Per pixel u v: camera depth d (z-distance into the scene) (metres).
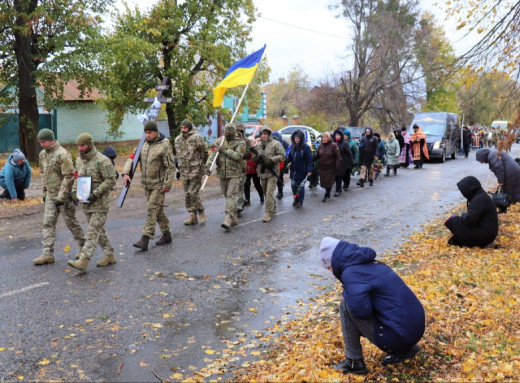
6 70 21.17
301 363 4.12
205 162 10.16
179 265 7.39
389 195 14.72
